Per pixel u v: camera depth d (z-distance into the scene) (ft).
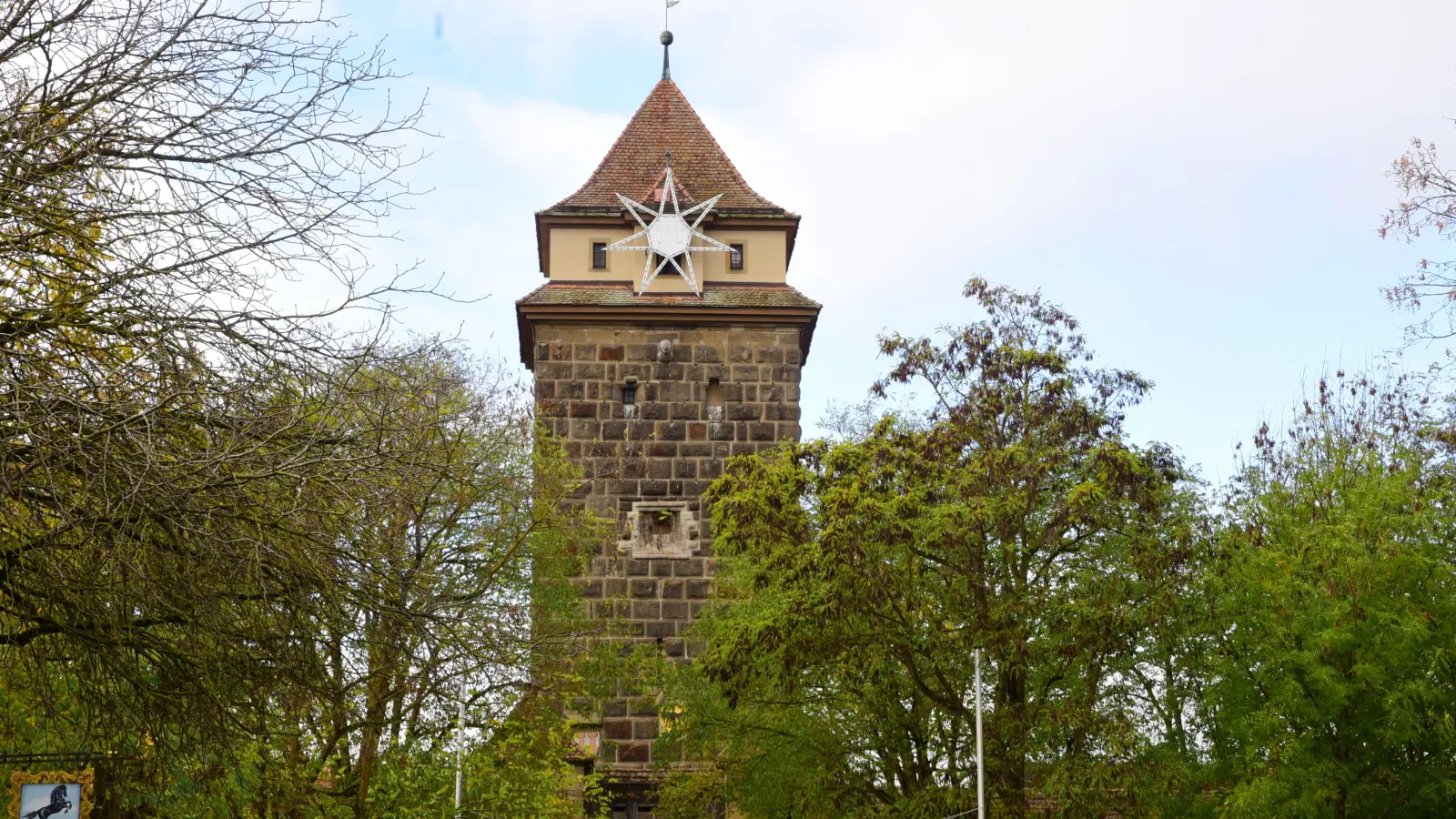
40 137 41.81
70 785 53.78
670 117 165.07
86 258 44.34
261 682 45.93
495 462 96.48
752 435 150.41
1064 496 98.17
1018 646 92.43
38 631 44.01
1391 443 122.72
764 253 156.76
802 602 94.68
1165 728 101.19
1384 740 92.02
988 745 95.40
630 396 151.02
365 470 45.70
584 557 107.24
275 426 44.19
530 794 91.25
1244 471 129.18
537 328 151.43
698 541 147.23
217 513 41.65
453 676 57.47
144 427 40.55
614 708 140.87
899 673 99.25
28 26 43.73
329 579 44.96
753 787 107.24
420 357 51.24
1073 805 90.07
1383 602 93.97
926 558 99.09
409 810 81.87
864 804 104.01
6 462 39.73
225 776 60.29
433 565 60.90
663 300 152.35
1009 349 101.14
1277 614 93.86
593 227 156.87
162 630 45.29
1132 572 95.25
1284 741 92.73
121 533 39.58
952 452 98.63
